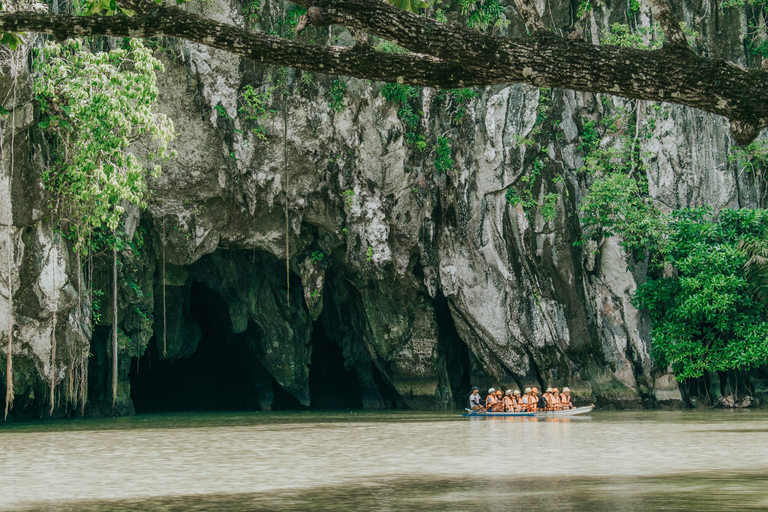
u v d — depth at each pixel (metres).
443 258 30.23
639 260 29.58
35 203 21.72
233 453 13.98
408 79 5.13
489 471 11.05
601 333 29.61
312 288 30.69
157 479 10.44
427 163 29.67
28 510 7.97
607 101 30.47
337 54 5.15
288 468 11.59
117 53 20.83
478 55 4.93
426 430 19.23
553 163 29.61
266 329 33.12
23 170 21.36
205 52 26.86
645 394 29.20
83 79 20.38
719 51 30.89
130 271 28.05
